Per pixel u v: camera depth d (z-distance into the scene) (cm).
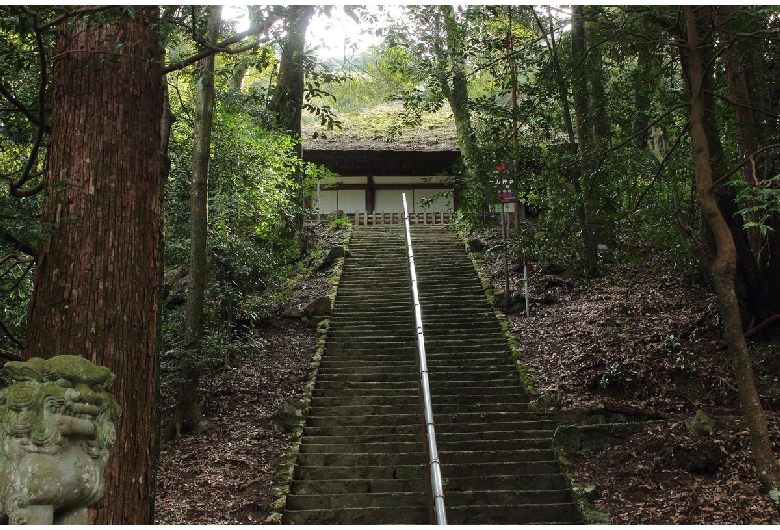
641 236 1033
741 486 732
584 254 1045
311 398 1010
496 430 915
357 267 1570
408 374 1075
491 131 988
